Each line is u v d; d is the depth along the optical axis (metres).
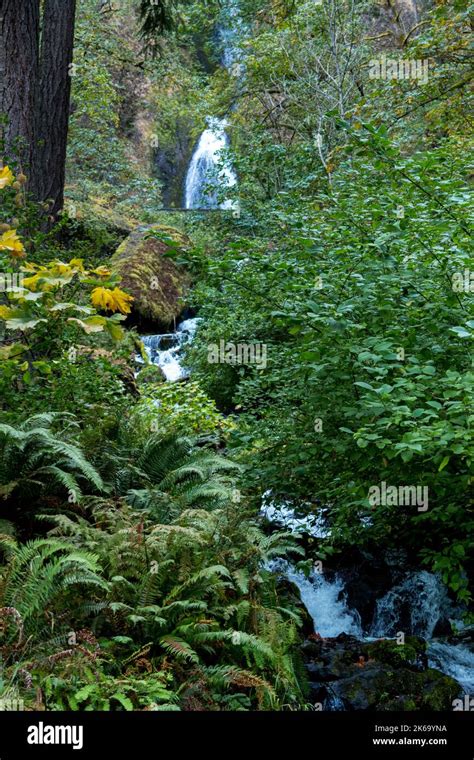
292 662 4.55
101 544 4.25
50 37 8.73
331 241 5.32
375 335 4.53
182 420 8.57
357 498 5.22
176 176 25.38
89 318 4.14
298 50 16.16
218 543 4.69
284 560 6.11
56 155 8.66
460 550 5.00
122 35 22.56
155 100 23.33
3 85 7.80
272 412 5.68
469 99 11.12
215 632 3.90
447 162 5.62
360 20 17.08
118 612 3.93
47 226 8.45
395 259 4.48
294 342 5.80
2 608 3.40
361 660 5.00
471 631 5.58
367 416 4.33
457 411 3.76
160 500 5.06
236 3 18.03
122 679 3.57
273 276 4.59
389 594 5.86
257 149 14.50
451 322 4.41
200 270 4.72
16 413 5.16
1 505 4.68
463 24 10.44
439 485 4.51
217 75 21.05
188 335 14.00
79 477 5.23
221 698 3.85
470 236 4.39
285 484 5.32
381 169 4.66
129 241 15.28
